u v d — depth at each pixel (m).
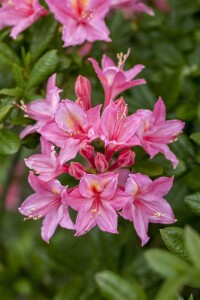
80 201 0.63
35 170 0.66
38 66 0.74
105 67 0.71
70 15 0.75
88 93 0.68
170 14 0.99
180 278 0.52
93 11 0.75
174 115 0.82
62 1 0.73
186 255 0.62
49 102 0.70
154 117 0.68
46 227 0.66
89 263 0.91
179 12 0.98
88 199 0.64
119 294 0.60
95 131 0.65
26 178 1.17
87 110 0.68
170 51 0.93
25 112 0.73
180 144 0.75
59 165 0.65
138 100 0.82
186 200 0.67
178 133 0.69
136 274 0.83
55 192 0.66
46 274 1.02
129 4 0.81
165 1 1.00
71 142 0.65
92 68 0.80
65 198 0.63
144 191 0.65
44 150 0.67
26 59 0.78
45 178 0.65
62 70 0.77
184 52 0.94
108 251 0.86
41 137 0.68
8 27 0.81
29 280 1.01
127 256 0.89
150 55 0.95
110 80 0.70
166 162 0.72
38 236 0.97
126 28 0.94
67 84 0.80
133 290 0.60
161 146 0.69
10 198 1.20
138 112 0.67
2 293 0.99
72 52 0.80
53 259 0.92
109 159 0.66
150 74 0.91
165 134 0.69
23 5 0.76
